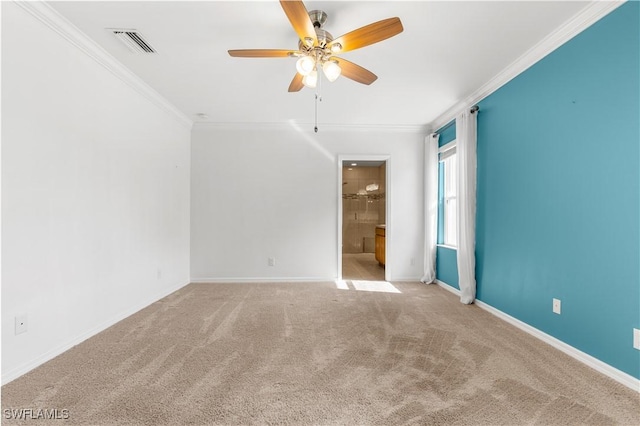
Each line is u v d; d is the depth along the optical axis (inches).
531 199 105.1
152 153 141.7
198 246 184.9
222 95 142.7
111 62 108.6
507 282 117.6
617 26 75.6
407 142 189.8
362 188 350.6
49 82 85.4
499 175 122.8
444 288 169.0
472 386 71.8
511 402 65.7
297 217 187.3
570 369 80.0
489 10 82.4
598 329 80.4
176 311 128.6
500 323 114.3
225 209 185.8
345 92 138.2
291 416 61.3
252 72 119.6
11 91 74.9
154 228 143.6
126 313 121.4
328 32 86.4
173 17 85.9
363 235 350.3
